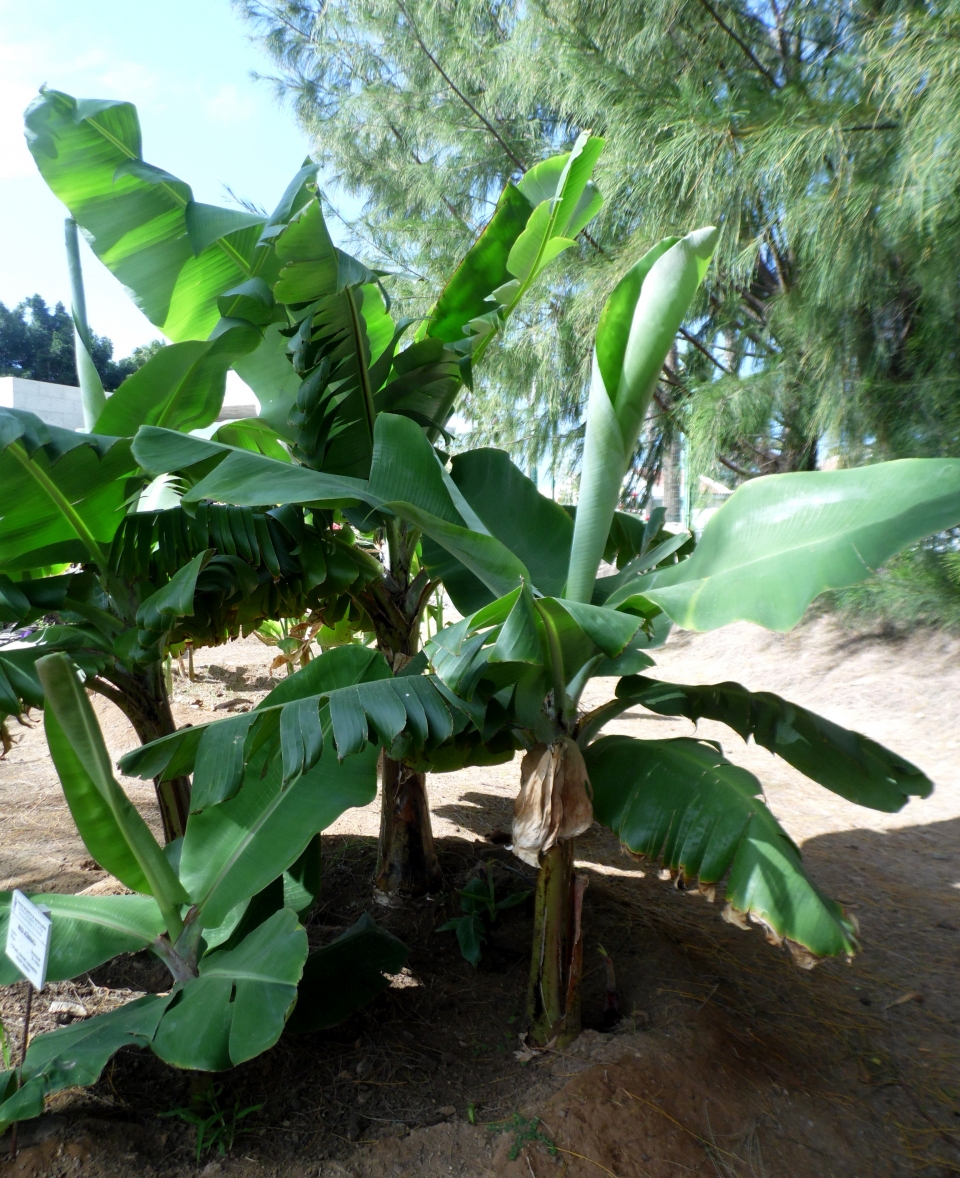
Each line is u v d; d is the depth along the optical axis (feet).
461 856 13.65
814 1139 7.95
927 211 14.71
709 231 6.77
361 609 11.86
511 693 8.08
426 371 10.64
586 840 15.44
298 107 30.81
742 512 6.82
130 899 8.41
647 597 6.68
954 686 22.94
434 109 25.76
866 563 5.23
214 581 9.23
